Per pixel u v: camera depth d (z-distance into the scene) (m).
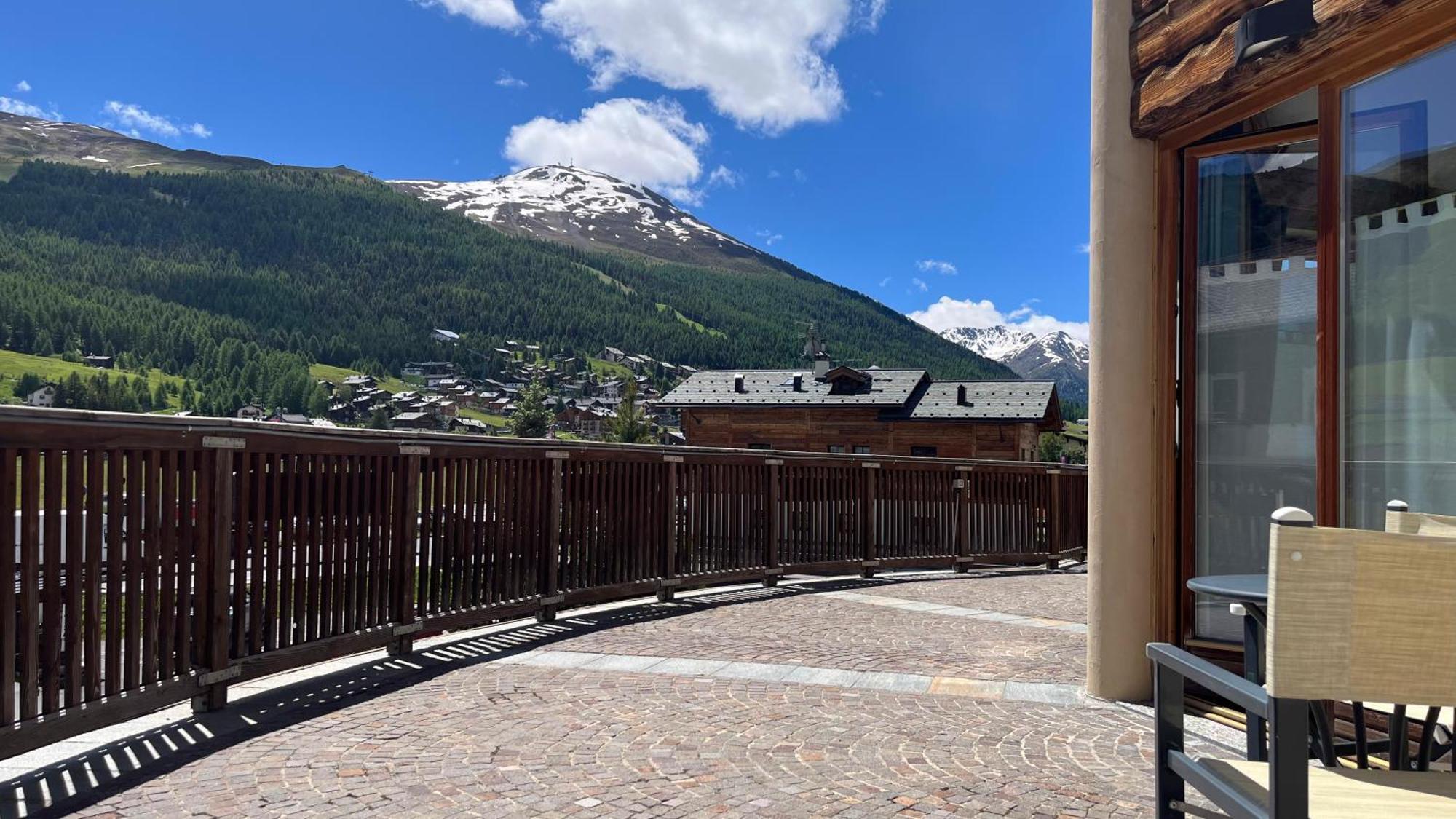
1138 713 4.50
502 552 6.59
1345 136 3.88
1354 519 3.89
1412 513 2.78
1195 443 4.78
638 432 88.75
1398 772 2.01
